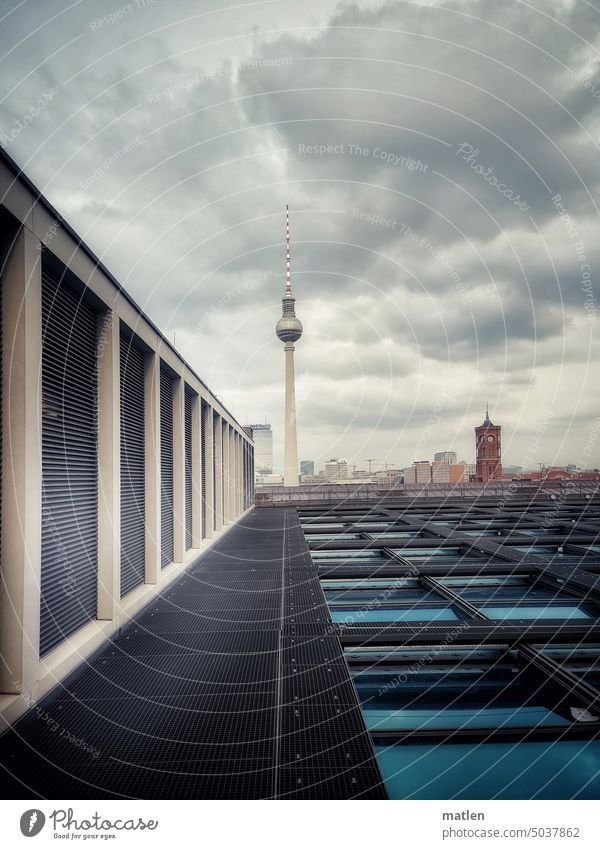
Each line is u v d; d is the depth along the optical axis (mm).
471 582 8914
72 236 5711
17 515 4488
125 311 7582
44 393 5344
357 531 16250
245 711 4328
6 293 4594
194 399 13836
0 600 4383
